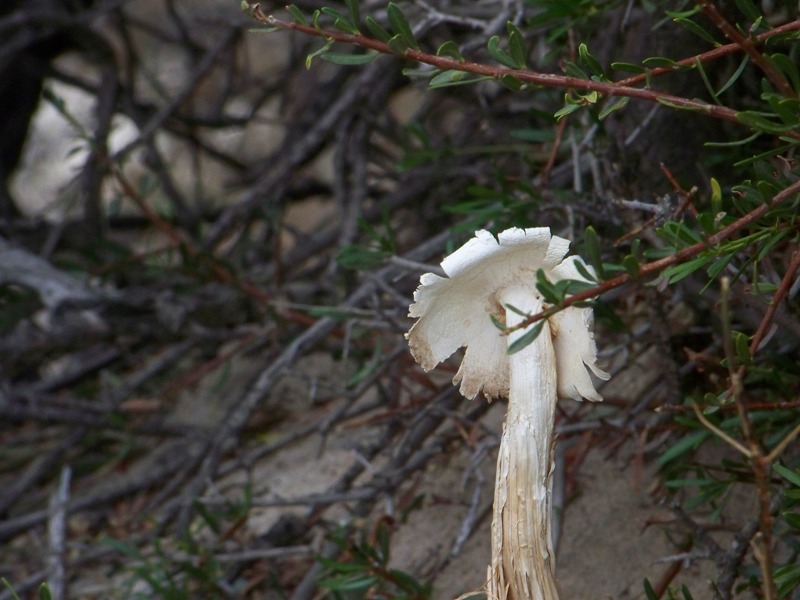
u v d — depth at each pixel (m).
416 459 1.85
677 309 1.85
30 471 2.58
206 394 2.65
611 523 1.79
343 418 1.97
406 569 1.85
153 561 2.04
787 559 1.69
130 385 2.63
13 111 3.94
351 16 1.55
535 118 2.20
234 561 1.89
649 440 1.79
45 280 2.65
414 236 2.69
